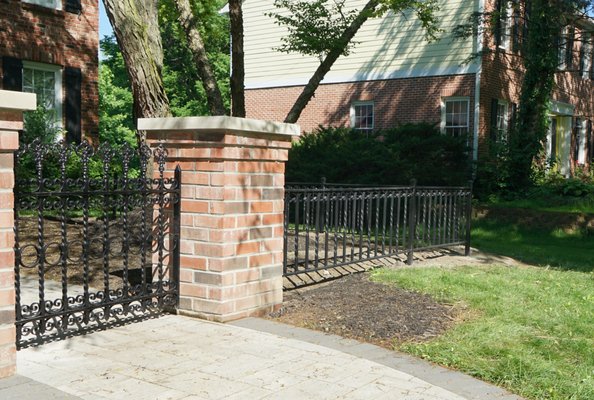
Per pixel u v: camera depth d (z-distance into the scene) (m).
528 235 13.56
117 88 35.47
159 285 4.94
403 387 3.51
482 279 6.78
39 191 4.01
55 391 3.28
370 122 19.92
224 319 4.80
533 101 17.11
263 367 3.77
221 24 33.84
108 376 3.54
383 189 7.55
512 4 17.48
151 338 4.34
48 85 14.38
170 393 3.30
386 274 6.72
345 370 3.77
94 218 9.60
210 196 4.82
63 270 4.23
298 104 14.21
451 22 18.17
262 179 5.14
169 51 35.16
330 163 14.95
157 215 5.14
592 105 26.06
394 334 4.60
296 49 15.09
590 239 13.00
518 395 3.52
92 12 15.09
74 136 14.59
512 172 16.67
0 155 3.43
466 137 16.06
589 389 3.60
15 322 3.91
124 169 4.59
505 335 4.62
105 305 4.54
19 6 13.51
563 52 22.23
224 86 36.09
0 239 3.44
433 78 18.48
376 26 19.52
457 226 9.28
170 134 4.98
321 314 5.13
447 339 4.49
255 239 5.09
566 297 6.15
